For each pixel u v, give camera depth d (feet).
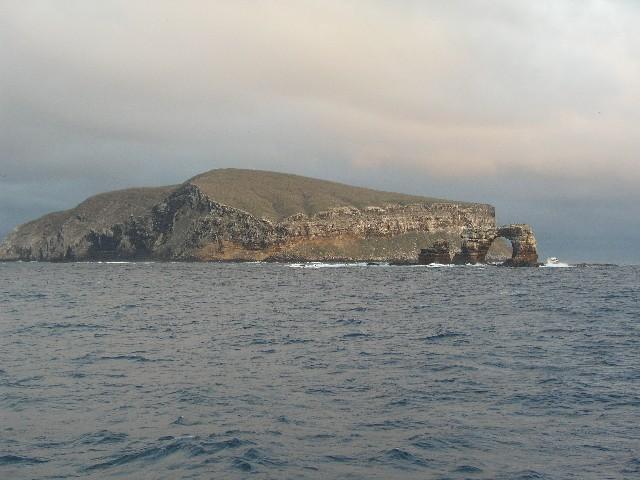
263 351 97.25
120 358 90.33
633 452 47.34
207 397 65.51
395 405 61.82
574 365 82.74
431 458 46.60
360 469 44.50
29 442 50.70
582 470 43.83
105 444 50.16
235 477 43.11
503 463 45.42
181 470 44.45
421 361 86.84
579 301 202.59
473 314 159.12
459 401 63.26
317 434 52.60
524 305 187.11
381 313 164.45
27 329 127.54
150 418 57.62
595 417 56.95
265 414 58.75
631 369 79.66
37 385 71.46
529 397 64.59
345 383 72.38
